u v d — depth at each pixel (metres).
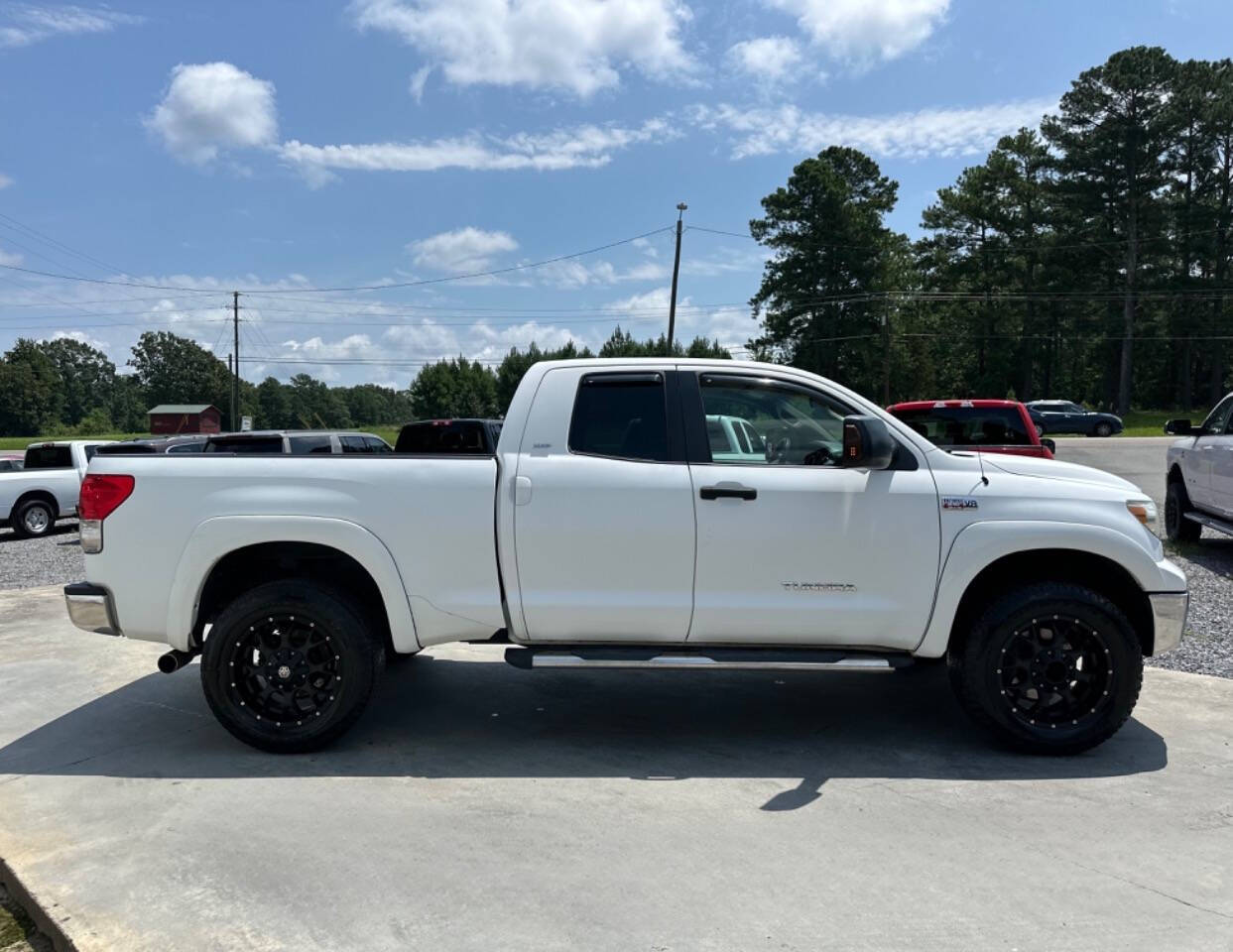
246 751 4.40
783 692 5.41
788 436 4.42
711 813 3.65
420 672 5.83
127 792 3.89
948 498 4.20
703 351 63.50
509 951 2.68
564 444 4.32
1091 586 4.42
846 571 4.20
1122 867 3.18
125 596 4.32
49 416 117.38
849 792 3.87
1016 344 62.22
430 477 4.28
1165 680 5.51
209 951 2.68
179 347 130.62
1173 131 53.53
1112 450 28.53
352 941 2.73
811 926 2.80
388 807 3.72
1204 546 10.41
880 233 59.44
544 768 4.18
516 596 4.25
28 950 2.85
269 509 4.25
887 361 58.75
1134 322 57.31
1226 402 9.62
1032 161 61.06
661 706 5.14
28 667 5.98
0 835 3.47
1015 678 4.24
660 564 4.20
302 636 4.34
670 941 2.72
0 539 14.97
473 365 92.56
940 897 2.97
